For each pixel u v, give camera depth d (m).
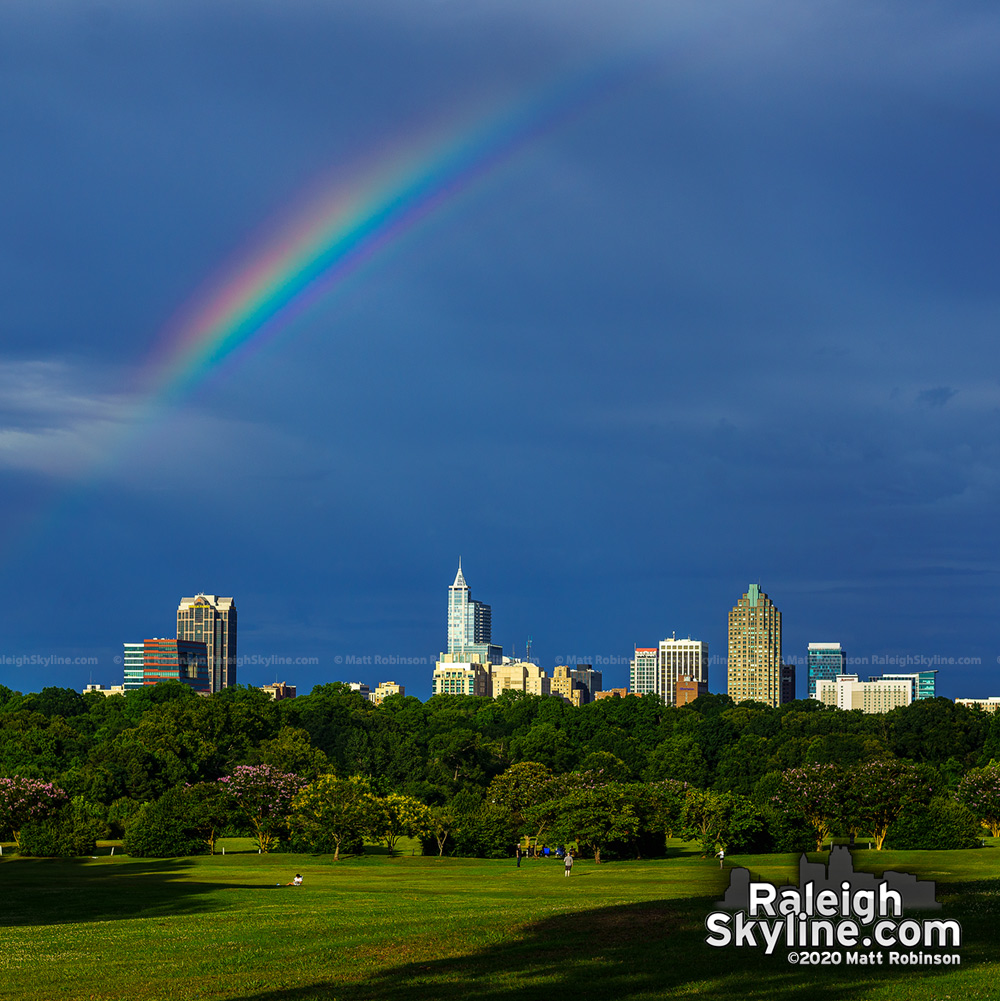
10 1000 38.78
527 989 38.34
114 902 72.12
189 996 38.78
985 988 36.62
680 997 36.59
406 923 54.88
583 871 102.38
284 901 70.75
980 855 108.31
